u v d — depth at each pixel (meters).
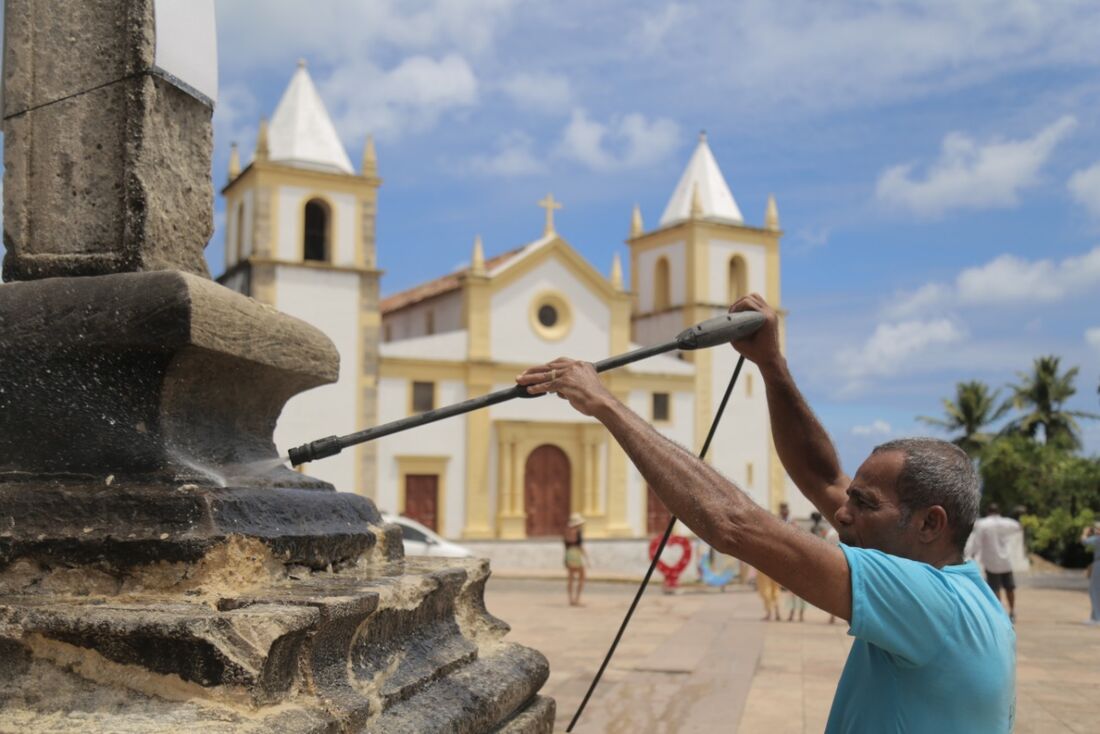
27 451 2.87
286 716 2.31
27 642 2.38
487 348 37.03
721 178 44.09
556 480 37.91
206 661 2.29
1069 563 30.50
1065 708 8.05
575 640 12.55
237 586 2.64
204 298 2.79
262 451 3.26
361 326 34.69
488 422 36.66
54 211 3.05
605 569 33.97
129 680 2.33
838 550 2.07
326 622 2.49
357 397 34.31
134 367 2.82
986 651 2.08
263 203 33.81
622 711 7.78
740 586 23.77
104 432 2.83
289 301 33.78
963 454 2.29
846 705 2.29
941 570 2.20
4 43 3.13
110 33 3.05
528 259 38.03
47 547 2.64
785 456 2.91
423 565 3.58
